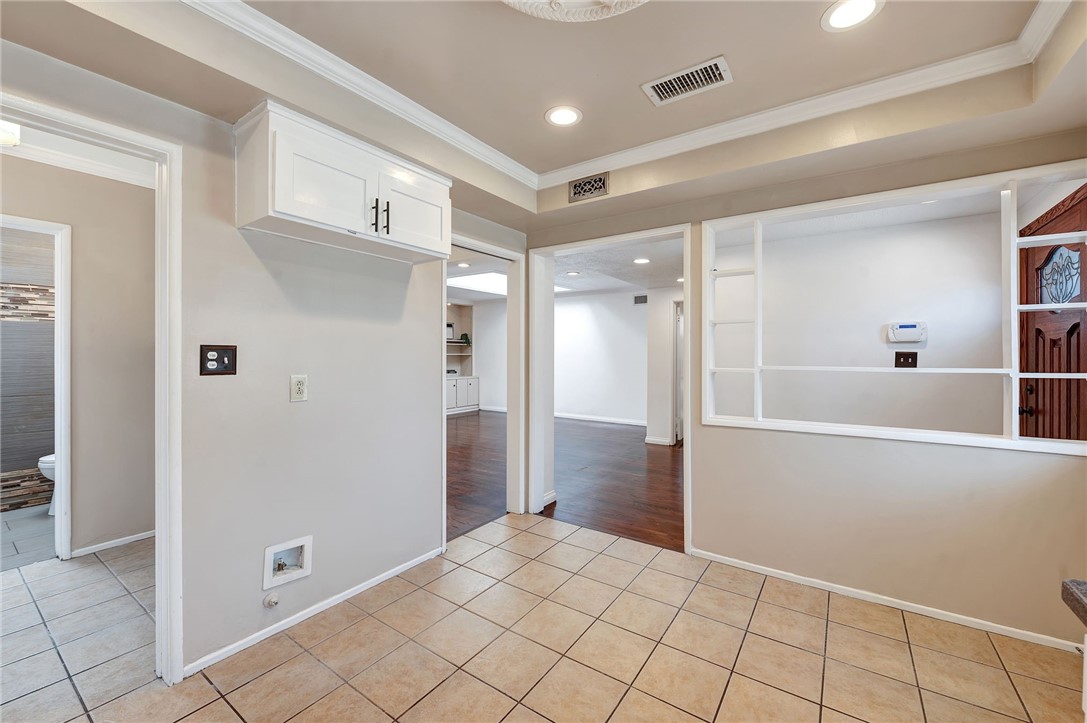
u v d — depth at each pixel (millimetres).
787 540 2562
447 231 2439
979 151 2104
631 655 1931
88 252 2893
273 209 1734
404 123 2156
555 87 2012
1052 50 1590
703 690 1735
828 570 2449
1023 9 1535
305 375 2158
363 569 2432
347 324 2338
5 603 2322
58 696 1692
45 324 3707
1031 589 2012
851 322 3814
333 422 2283
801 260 4008
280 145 1749
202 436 1817
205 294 1822
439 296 2873
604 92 2045
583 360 8430
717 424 2771
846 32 1650
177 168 1743
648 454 5727
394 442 2592
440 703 1672
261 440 2000
